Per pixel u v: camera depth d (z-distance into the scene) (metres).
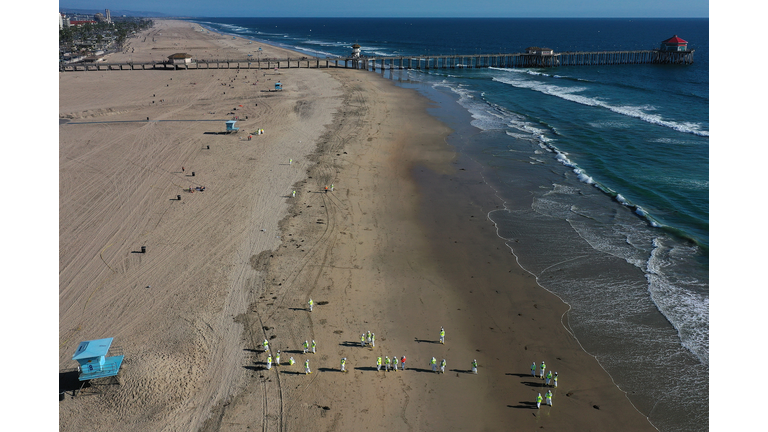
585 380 22.97
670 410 21.20
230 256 33.09
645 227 37.56
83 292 29.19
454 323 26.98
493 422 20.73
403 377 23.09
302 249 34.09
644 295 29.14
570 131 64.38
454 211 40.94
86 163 50.59
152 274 31.00
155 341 24.92
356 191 44.38
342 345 25.02
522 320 27.22
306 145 56.88
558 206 41.66
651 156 53.88
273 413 20.89
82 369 21.52
